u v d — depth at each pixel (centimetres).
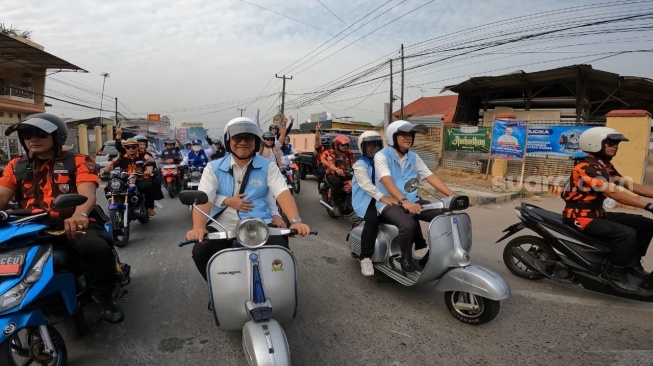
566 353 301
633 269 392
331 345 309
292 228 271
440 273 349
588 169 384
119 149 671
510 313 368
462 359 291
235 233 254
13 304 223
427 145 1541
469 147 1363
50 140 307
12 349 245
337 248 566
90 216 329
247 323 239
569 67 1284
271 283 257
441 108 2548
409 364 285
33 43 2155
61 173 313
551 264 422
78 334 289
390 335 325
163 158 1020
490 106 1797
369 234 413
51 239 268
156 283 428
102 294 302
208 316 353
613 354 299
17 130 302
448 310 370
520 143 1126
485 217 791
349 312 365
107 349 299
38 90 2483
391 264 406
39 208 308
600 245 387
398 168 414
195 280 437
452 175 1355
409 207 364
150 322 341
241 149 299
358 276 455
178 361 286
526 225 443
